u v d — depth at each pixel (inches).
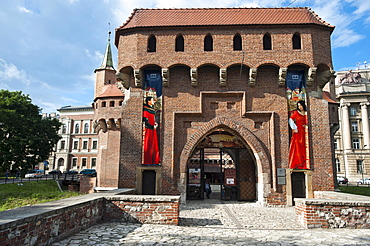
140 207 421.7
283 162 680.4
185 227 406.0
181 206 647.8
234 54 705.0
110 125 1155.9
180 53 711.7
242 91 709.3
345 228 406.6
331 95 1146.7
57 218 306.2
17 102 1676.9
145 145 698.2
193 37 717.9
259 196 695.1
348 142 2246.6
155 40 750.5
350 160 2215.8
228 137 775.1
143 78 731.4
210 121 708.0
